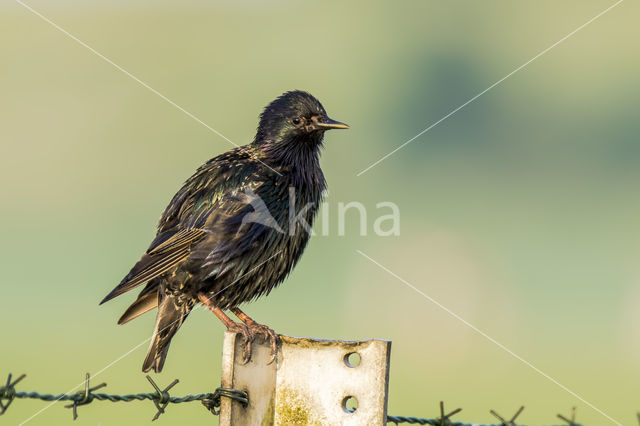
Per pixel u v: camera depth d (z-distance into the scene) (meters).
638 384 14.09
